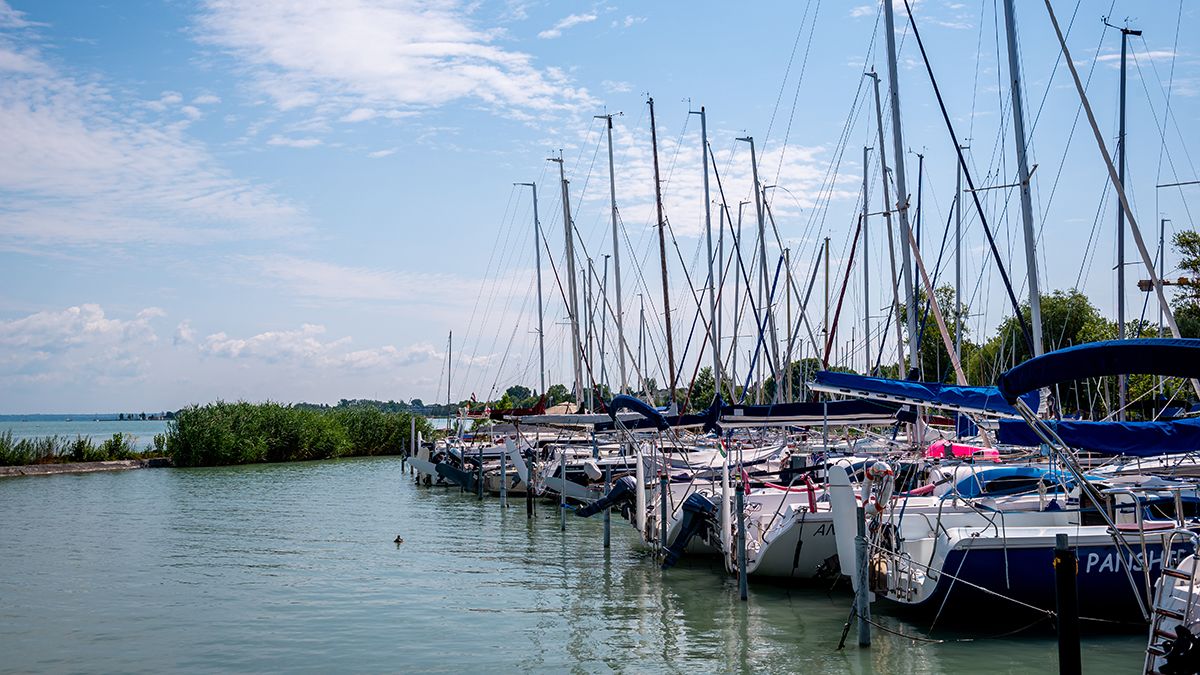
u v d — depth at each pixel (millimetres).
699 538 22484
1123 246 26609
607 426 29906
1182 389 24906
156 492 44562
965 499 15961
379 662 14438
